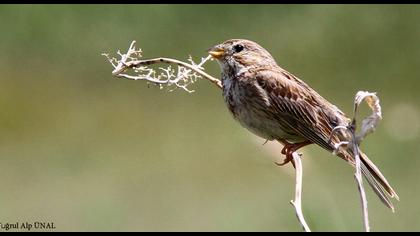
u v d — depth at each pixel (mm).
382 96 16875
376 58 17703
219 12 18125
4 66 17203
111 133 15664
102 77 17078
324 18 18312
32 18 17797
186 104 16094
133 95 16500
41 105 16547
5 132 16047
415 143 13891
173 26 17875
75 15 17938
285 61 17625
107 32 17703
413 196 12992
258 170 13492
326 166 13516
